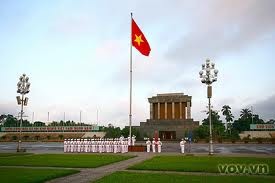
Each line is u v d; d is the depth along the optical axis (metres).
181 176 18.91
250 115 150.50
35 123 168.00
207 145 71.88
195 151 48.31
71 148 45.97
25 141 105.56
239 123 145.12
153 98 106.69
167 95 105.62
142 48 43.41
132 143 49.38
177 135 97.75
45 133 117.88
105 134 106.44
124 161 30.20
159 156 36.09
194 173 20.78
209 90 40.03
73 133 114.31
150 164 25.97
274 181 16.80
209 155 37.31
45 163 27.09
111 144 45.16
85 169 23.48
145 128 100.62
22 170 21.98
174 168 23.03
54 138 112.31
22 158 32.81
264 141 87.62
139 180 17.25
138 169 22.89
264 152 44.66
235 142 86.44
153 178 18.02
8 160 30.22
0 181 16.67
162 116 105.62
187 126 97.50
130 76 46.59
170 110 105.25
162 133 99.12
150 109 106.44
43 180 17.41
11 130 122.94
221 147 62.34
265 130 101.31
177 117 104.25
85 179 18.39
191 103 105.69
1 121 181.25
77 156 35.72
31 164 26.36
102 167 24.89
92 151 45.59
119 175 19.44
